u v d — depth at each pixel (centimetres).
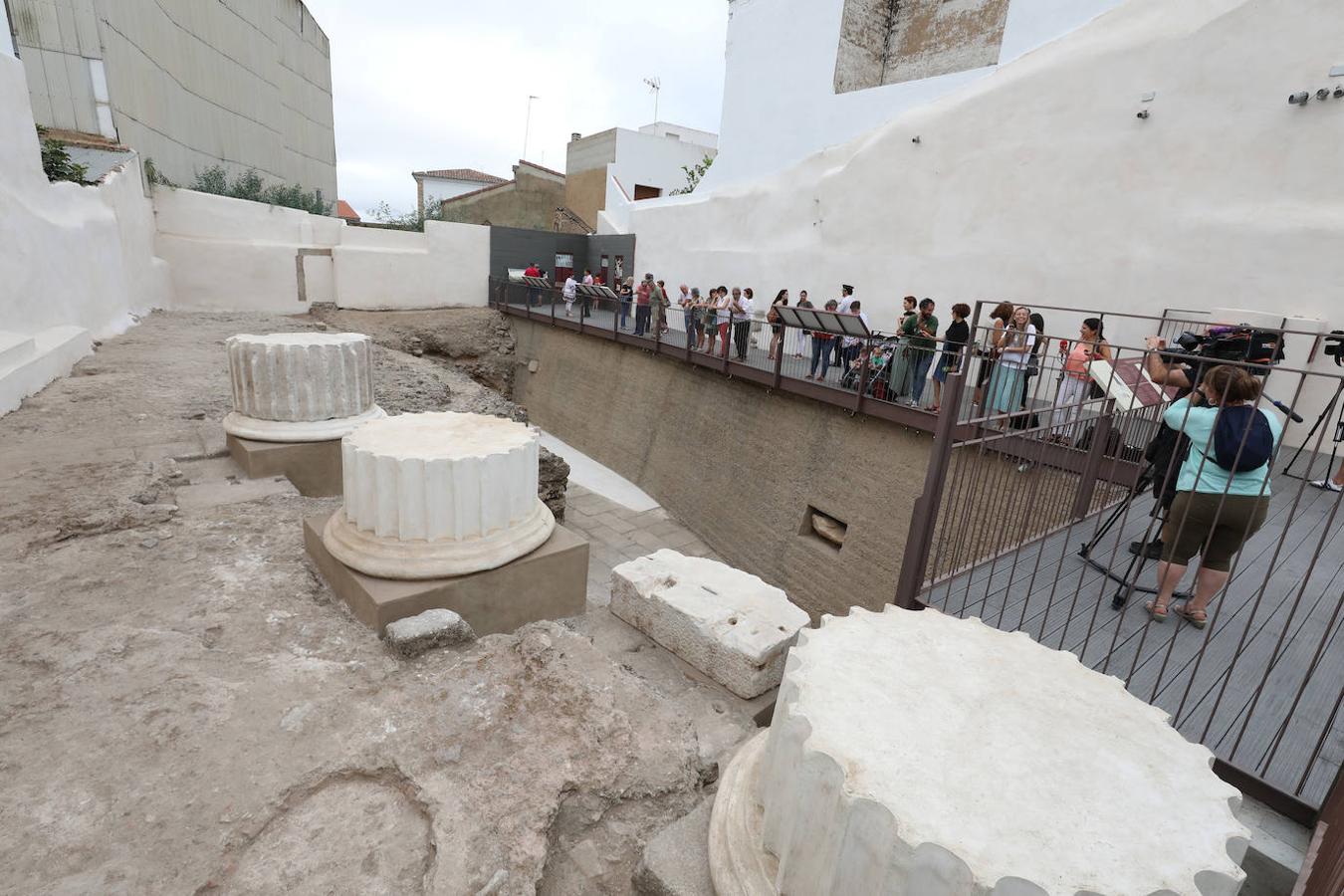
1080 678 194
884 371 879
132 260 1273
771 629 325
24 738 233
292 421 533
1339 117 709
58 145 1051
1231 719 313
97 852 191
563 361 1780
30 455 523
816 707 169
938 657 198
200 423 629
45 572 355
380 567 333
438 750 237
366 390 575
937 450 405
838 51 1343
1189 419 354
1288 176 748
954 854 129
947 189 1089
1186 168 824
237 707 256
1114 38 880
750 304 1358
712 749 274
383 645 312
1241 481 343
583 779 231
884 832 141
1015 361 714
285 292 1805
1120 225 888
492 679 278
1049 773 154
